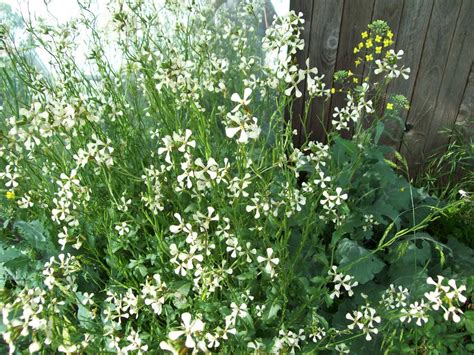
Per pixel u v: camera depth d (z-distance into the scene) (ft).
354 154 1.81
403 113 2.40
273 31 1.41
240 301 1.35
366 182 1.94
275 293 1.36
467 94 2.30
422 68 2.27
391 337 1.33
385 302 1.44
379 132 1.91
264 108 1.87
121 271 1.44
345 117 1.71
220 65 1.54
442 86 2.30
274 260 1.26
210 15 2.20
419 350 1.46
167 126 1.66
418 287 1.57
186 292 1.33
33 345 1.08
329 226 1.86
